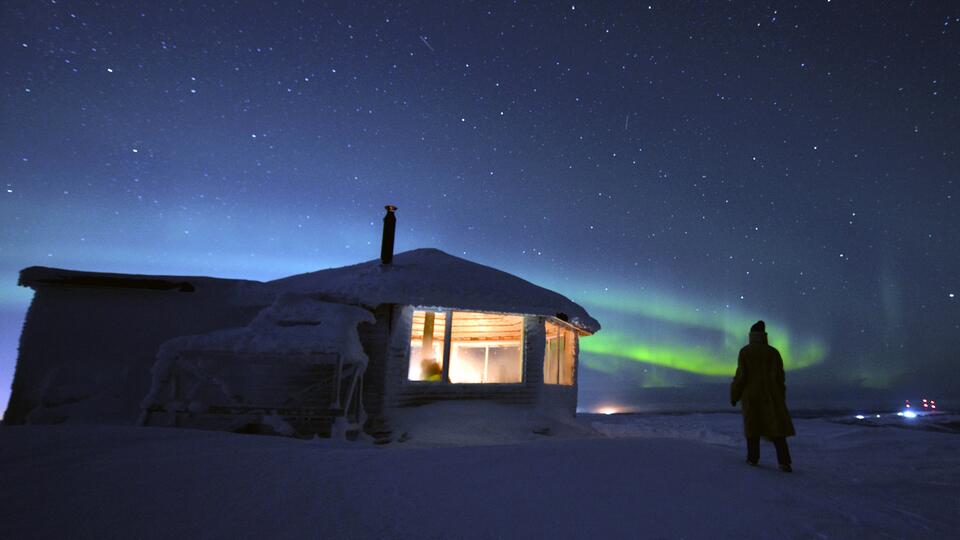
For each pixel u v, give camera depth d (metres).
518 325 15.72
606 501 3.34
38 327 11.12
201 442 4.98
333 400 9.18
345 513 2.99
